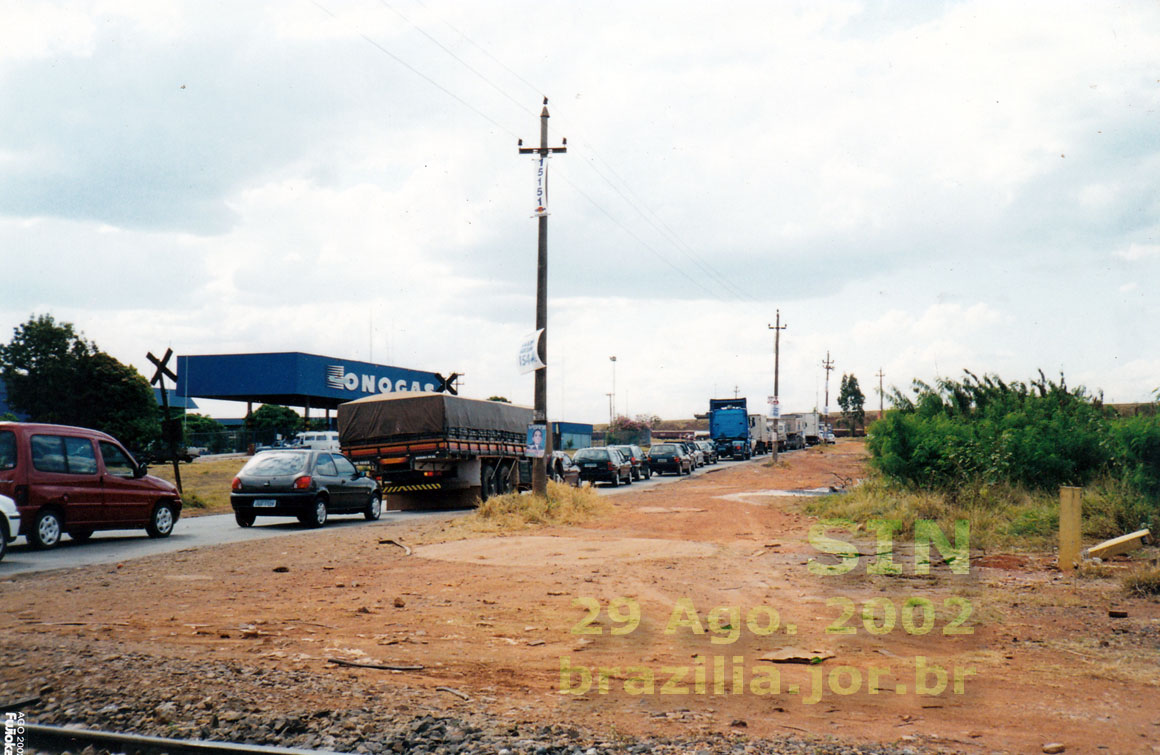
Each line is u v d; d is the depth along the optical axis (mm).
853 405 132250
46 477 13930
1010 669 6457
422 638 7348
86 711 5094
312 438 42844
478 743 4605
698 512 21219
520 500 19266
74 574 10867
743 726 5051
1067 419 18875
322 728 4832
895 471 21266
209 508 25328
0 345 52688
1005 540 13750
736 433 63750
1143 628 7801
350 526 18562
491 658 6699
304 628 7688
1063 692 5863
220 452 66125
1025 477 18219
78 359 53438
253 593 9508
